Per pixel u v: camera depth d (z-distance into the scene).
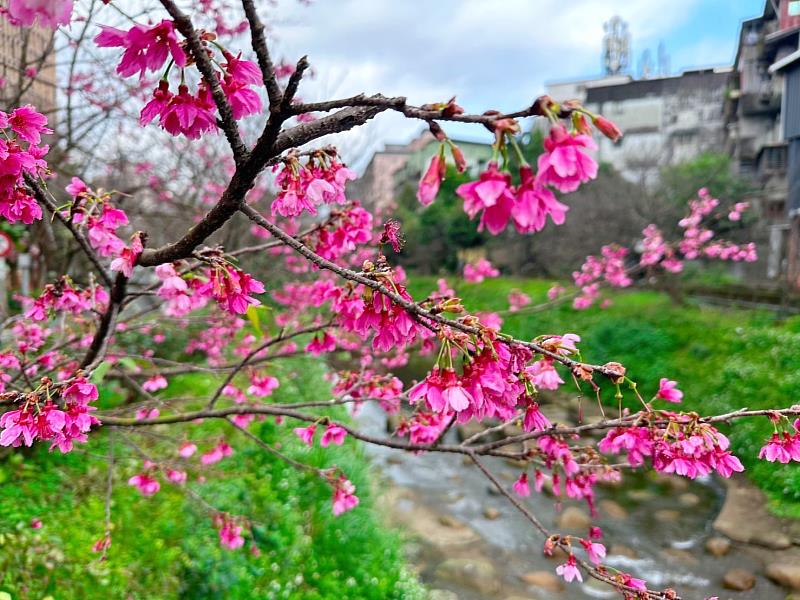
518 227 0.95
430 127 1.00
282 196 1.48
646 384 8.86
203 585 3.21
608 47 22.09
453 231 20.44
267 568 3.70
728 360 8.80
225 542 3.08
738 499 6.26
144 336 6.45
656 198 14.23
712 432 1.62
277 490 4.55
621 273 7.71
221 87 1.12
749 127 15.34
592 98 20.17
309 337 7.46
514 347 1.37
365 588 3.92
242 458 4.82
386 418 8.50
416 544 5.16
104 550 2.71
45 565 2.87
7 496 3.43
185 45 1.11
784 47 13.59
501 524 5.67
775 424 1.63
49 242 5.23
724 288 13.02
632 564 5.09
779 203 14.10
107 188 6.46
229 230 7.37
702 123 17.50
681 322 10.36
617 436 1.81
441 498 6.14
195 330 6.78
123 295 2.20
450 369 1.21
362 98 1.05
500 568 4.93
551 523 5.72
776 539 5.43
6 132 1.50
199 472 4.29
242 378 5.96
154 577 3.14
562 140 0.90
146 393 3.10
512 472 6.77
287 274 9.02
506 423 2.27
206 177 8.01
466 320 1.27
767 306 11.30
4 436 1.38
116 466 4.12
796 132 13.09
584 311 11.94
